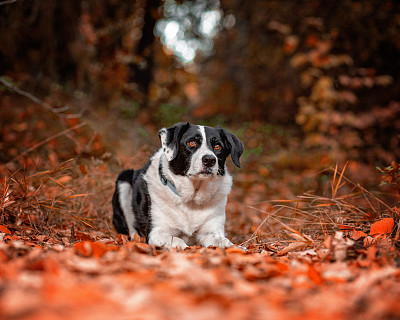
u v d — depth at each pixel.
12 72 8.78
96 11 9.55
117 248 3.06
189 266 2.39
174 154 4.10
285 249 3.37
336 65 9.34
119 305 1.70
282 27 9.78
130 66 12.00
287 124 12.63
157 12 11.86
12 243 3.07
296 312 1.74
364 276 2.23
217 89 13.90
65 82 9.94
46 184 5.05
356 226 3.93
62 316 1.54
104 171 5.82
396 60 10.25
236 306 1.76
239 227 5.50
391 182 4.02
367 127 9.78
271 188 8.27
